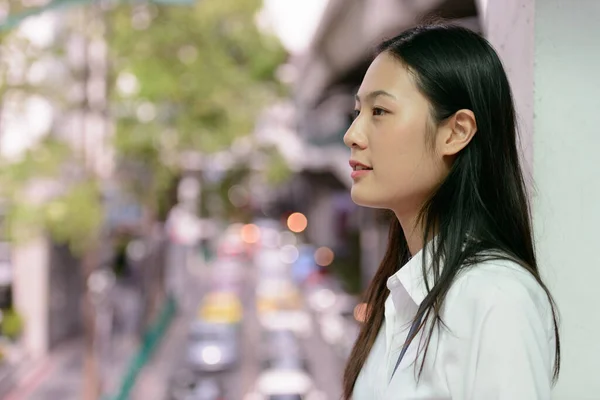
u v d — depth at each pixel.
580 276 2.21
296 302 33.31
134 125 18.70
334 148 37.84
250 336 26.31
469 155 1.62
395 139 1.63
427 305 1.53
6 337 21.34
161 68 18.17
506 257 1.54
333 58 33.09
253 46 21.88
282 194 100.38
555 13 2.19
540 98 2.20
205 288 40.97
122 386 18.02
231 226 71.31
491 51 1.65
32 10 9.12
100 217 15.17
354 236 47.47
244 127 22.17
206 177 34.16
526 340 1.39
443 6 13.85
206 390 19.14
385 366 1.68
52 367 22.11
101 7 15.99
